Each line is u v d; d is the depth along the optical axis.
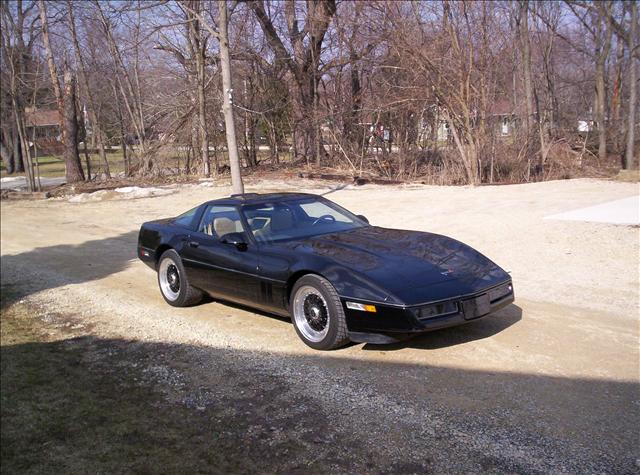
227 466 3.39
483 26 18.02
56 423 4.21
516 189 15.57
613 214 10.25
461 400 3.94
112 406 4.38
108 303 7.25
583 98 32.00
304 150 25.42
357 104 22.47
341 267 4.81
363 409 3.91
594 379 4.14
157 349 5.46
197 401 4.29
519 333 5.17
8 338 6.16
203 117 24.47
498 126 20.02
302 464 3.32
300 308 5.18
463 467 3.16
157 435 3.87
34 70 27.03
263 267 5.40
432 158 21.17
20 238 13.18
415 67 18.42
